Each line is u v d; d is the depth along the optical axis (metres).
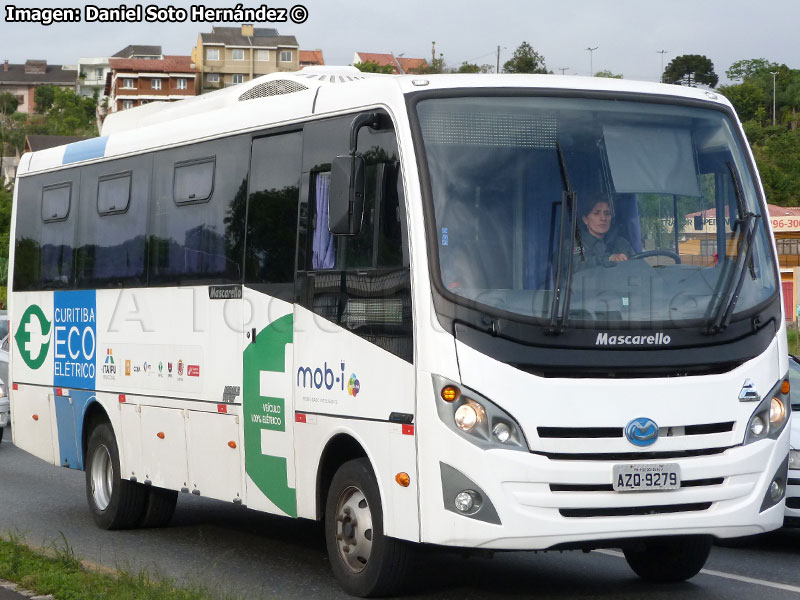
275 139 10.75
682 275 9.09
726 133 9.70
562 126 9.23
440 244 8.76
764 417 9.17
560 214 8.94
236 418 11.01
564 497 8.52
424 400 8.63
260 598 9.20
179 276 12.04
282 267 10.43
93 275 13.70
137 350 12.74
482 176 8.96
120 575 9.55
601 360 8.71
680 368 8.91
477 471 8.45
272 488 10.51
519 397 8.52
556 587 10.23
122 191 13.25
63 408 14.31
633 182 9.20
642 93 9.56
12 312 15.57
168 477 12.19
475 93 9.17
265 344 10.62
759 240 9.50
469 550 9.01
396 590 9.36
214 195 11.59
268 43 192.00
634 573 10.93
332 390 9.67
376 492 9.26
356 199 8.86
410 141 8.98
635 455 8.74
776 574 10.88
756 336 9.21
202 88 191.12
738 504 9.00
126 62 189.00
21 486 17.14
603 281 8.86
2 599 8.95
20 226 15.49
